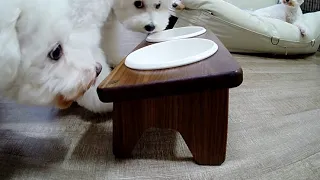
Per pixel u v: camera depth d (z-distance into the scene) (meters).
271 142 0.67
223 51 0.62
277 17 1.66
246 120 0.77
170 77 0.52
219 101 0.55
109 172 0.58
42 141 0.71
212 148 0.58
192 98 0.55
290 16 1.65
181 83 0.51
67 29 0.57
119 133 0.61
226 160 0.61
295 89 0.99
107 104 0.79
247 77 1.11
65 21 0.56
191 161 0.60
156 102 0.57
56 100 0.60
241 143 0.67
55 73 0.57
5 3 0.48
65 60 0.58
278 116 0.80
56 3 0.55
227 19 1.43
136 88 0.52
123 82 0.53
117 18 1.00
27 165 0.61
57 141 0.70
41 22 0.52
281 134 0.70
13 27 0.49
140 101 0.57
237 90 0.98
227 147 0.65
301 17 1.67
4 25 0.48
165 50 0.71
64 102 0.61
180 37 0.79
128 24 0.97
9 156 0.65
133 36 1.17
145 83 0.51
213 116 0.56
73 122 0.80
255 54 1.52
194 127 0.57
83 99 0.79
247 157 0.61
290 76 1.14
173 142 0.67
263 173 0.56
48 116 0.84
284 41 1.45
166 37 0.83
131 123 0.60
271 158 0.61
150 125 0.59
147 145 0.66
